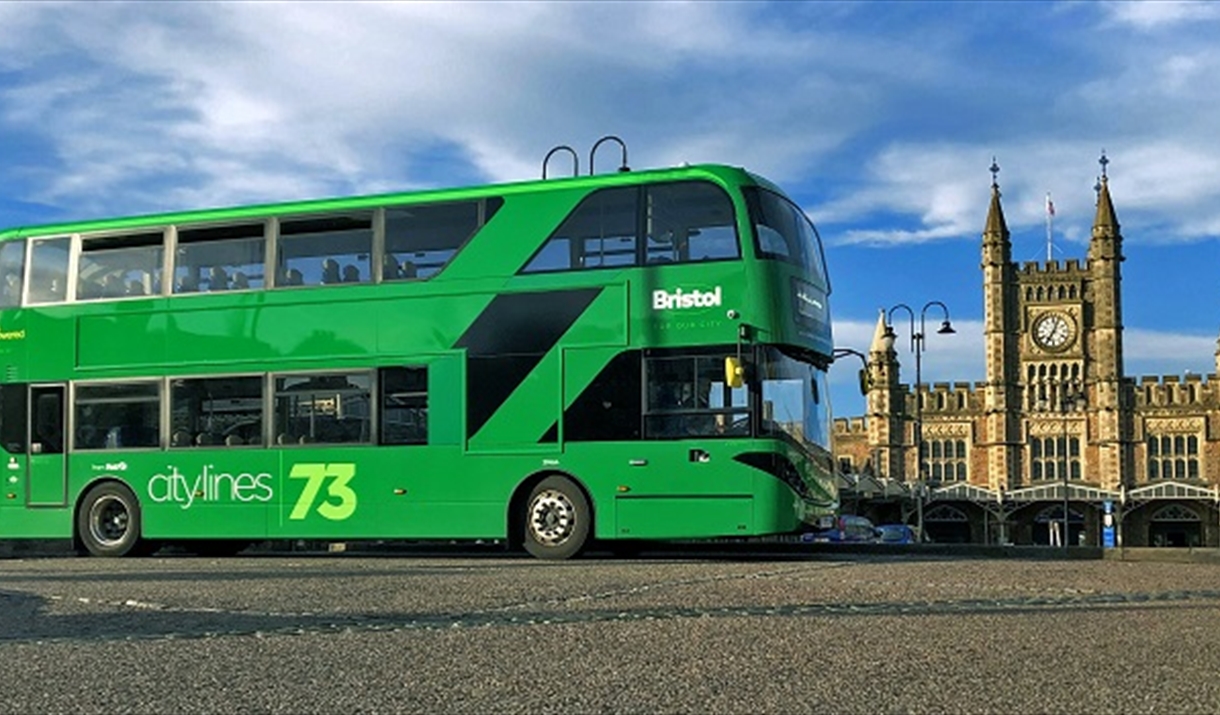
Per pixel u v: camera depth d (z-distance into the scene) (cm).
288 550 2453
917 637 862
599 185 1741
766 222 1694
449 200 1795
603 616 980
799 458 1670
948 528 11175
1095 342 11225
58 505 1930
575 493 1703
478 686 691
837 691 668
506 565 1602
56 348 1953
